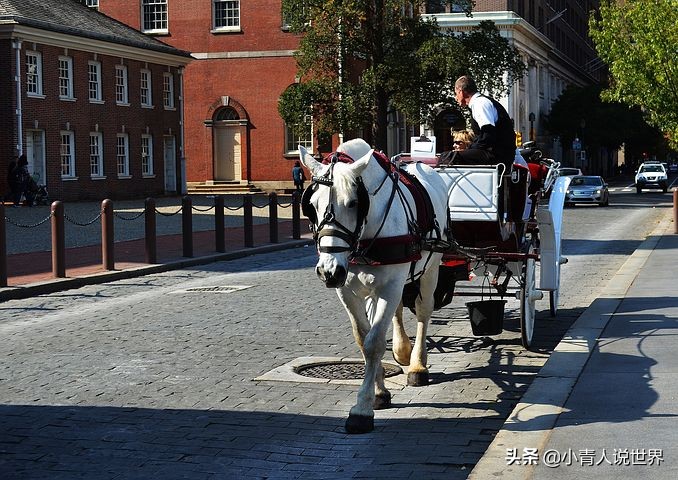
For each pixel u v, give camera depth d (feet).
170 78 170.40
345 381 30.35
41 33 134.62
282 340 37.70
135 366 33.12
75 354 35.37
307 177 179.52
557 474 19.80
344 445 23.63
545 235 37.58
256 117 181.37
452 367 32.48
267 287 55.11
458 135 37.60
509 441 22.29
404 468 21.70
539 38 261.03
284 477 21.30
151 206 65.87
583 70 377.50
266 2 179.63
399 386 29.68
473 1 129.49
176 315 44.68
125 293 53.36
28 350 36.37
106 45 149.18
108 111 152.05
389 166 25.79
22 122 132.26
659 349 31.94
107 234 61.36
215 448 23.50
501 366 32.50
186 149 184.44
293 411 26.91
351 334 38.93
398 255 24.52
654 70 138.51
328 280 23.03
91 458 22.82
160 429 25.22
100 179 150.00
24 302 49.96
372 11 123.34
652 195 205.57
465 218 33.14
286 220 118.52
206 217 118.93
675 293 45.65
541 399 25.90
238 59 181.16
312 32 126.21
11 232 90.99
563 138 286.66
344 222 23.29
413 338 37.60
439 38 120.26
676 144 145.07
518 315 42.91
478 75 121.80
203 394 28.96
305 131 129.08
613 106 282.36
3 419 26.32
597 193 154.71
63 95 142.10
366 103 123.13
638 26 138.41
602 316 39.24
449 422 25.63
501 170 32.83
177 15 182.91
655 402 25.18
